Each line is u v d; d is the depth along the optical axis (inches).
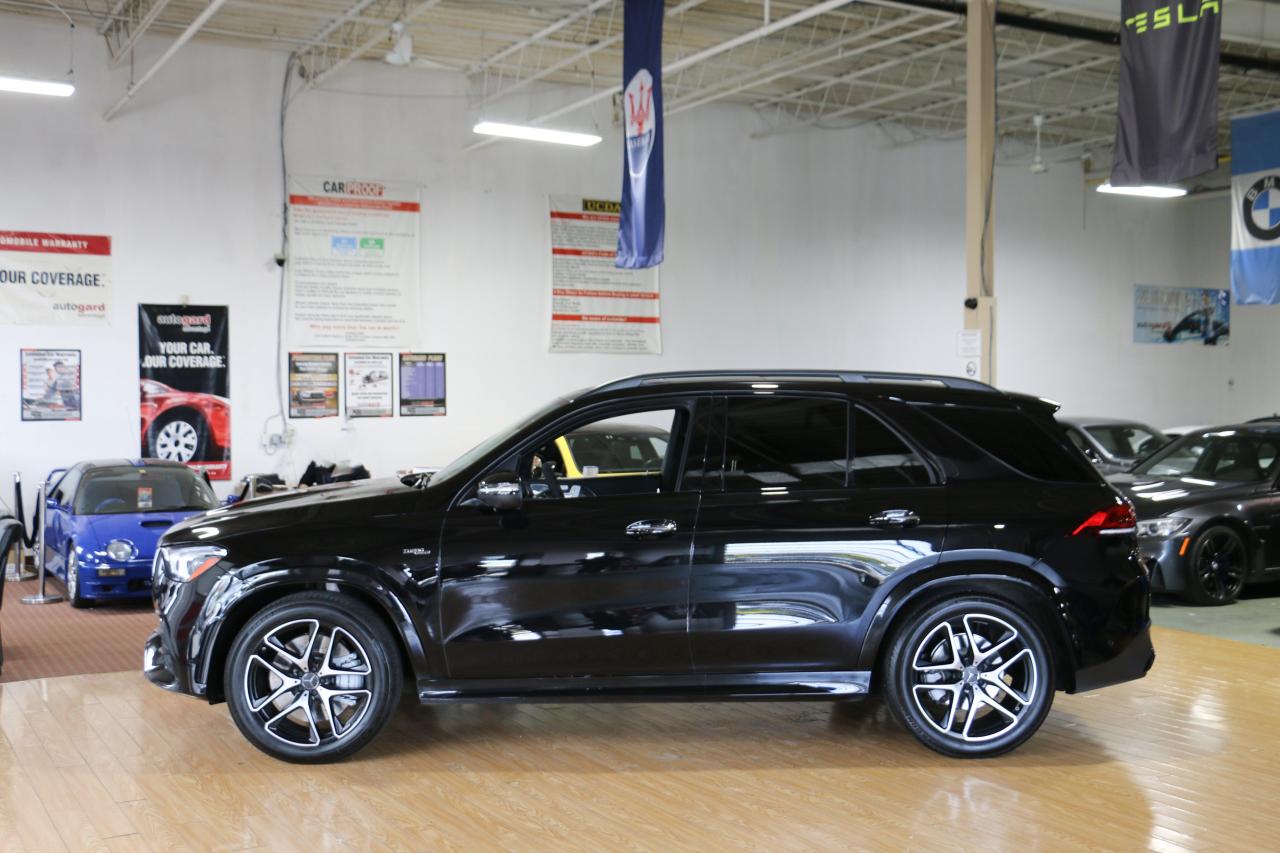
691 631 193.6
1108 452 507.8
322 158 548.4
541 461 201.3
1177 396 843.4
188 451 523.2
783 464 199.3
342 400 556.1
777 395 203.3
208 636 193.9
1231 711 229.8
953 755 197.2
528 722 222.1
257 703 193.9
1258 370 885.2
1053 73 581.0
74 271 499.2
